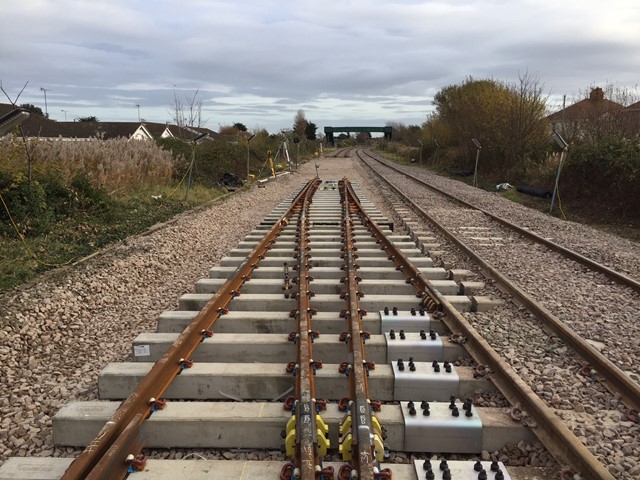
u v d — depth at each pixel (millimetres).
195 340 5031
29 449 3803
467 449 3686
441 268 8133
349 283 6434
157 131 56250
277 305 6430
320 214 14414
